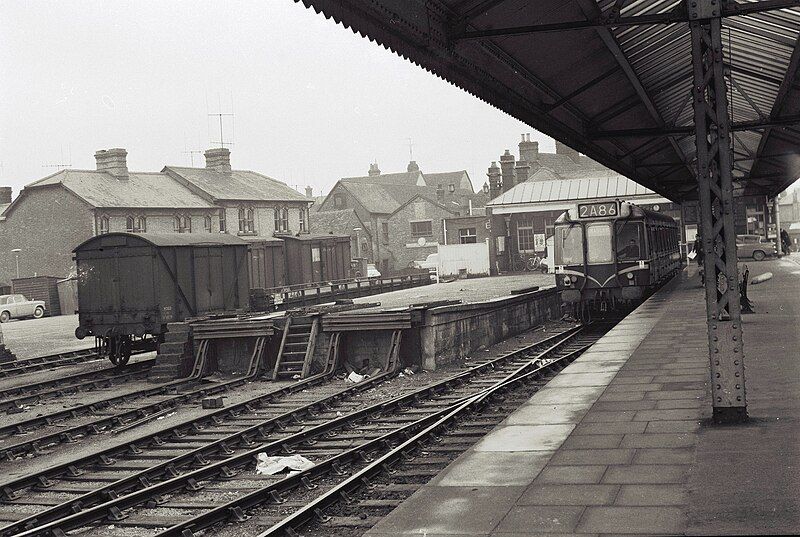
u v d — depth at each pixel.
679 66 17.09
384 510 8.27
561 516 6.04
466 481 7.18
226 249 24.75
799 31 14.45
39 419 14.95
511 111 13.53
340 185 80.69
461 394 15.84
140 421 14.83
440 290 42.03
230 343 20.97
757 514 5.70
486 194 96.44
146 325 21.98
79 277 23.02
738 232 49.84
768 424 8.48
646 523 5.72
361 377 18.89
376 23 8.62
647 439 8.23
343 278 51.31
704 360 13.40
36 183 53.12
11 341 32.22
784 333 15.84
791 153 28.34
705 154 8.81
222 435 13.30
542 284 40.34
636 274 25.28
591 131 18.86
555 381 12.35
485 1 10.20
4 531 8.23
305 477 9.69
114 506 8.88
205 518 8.13
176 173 59.69
